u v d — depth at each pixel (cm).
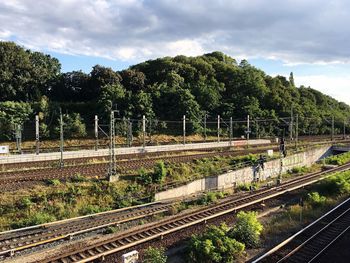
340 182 3684
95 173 3628
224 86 10381
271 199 3525
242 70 11138
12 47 7612
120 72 8944
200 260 1989
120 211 3034
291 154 5584
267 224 2675
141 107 7169
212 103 8725
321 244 2200
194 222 2606
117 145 6256
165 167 4103
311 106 11750
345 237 2356
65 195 3098
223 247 2020
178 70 10212
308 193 3584
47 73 8306
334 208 2970
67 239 2309
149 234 2338
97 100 7406
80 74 8419
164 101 7938
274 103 9969
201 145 6438
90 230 2472
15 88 7500
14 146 5672
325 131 10875
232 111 8775
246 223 2309
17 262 1956
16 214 2752
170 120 7769
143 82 8900
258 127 8600
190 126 7631
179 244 2252
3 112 6141
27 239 2252
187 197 3625
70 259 1933
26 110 6494
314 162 6444
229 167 4522
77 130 6412
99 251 2039
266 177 4828
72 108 7250
